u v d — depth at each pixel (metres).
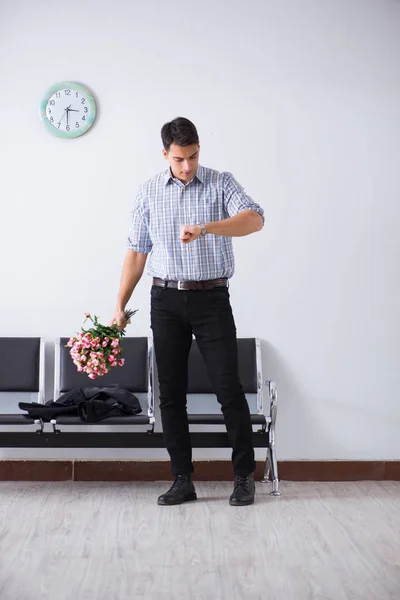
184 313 3.51
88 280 4.34
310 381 4.33
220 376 3.53
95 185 4.36
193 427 4.24
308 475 4.27
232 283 4.34
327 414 4.32
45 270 4.35
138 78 4.37
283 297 4.34
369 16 4.38
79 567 2.55
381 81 4.38
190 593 2.30
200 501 3.64
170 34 4.38
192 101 4.37
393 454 4.32
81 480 4.24
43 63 4.37
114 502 3.62
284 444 4.31
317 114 4.38
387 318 4.34
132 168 4.36
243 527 3.11
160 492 3.89
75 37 4.37
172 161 3.36
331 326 4.34
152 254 3.62
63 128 4.34
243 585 2.37
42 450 4.27
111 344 3.56
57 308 4.34
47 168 4.36
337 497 3.76
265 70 4.38
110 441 3.85
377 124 4.37
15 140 4.36
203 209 3.49
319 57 4.38
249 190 4.36
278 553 2.73
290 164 4.36
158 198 3.52
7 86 4.36
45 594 2.28
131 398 3.90
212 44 4.38
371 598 2.25
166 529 3.07
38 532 3.02
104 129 4.36
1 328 4.33
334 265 4.34
